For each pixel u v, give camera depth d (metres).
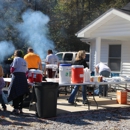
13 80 8.31
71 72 8.91
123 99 10.55
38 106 8.07
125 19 12.30
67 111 9.04
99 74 11.36
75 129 7.04
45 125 7.34
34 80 8.58
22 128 7.00
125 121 7.98
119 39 14.57
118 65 15.74
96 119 8.13
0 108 9.24
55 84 8.10
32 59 10.54
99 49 13.73
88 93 11.93
